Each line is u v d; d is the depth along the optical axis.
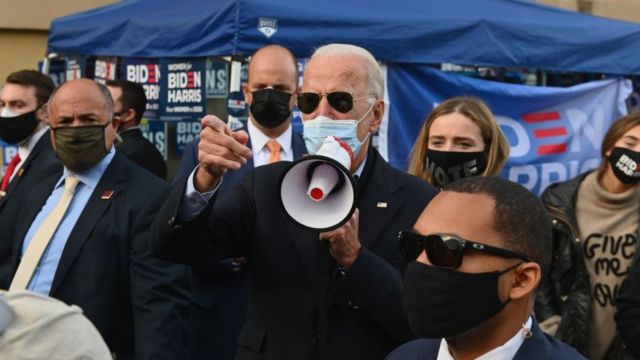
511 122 6.35
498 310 1.82
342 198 2.37
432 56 5.84
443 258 1.81
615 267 3.91
